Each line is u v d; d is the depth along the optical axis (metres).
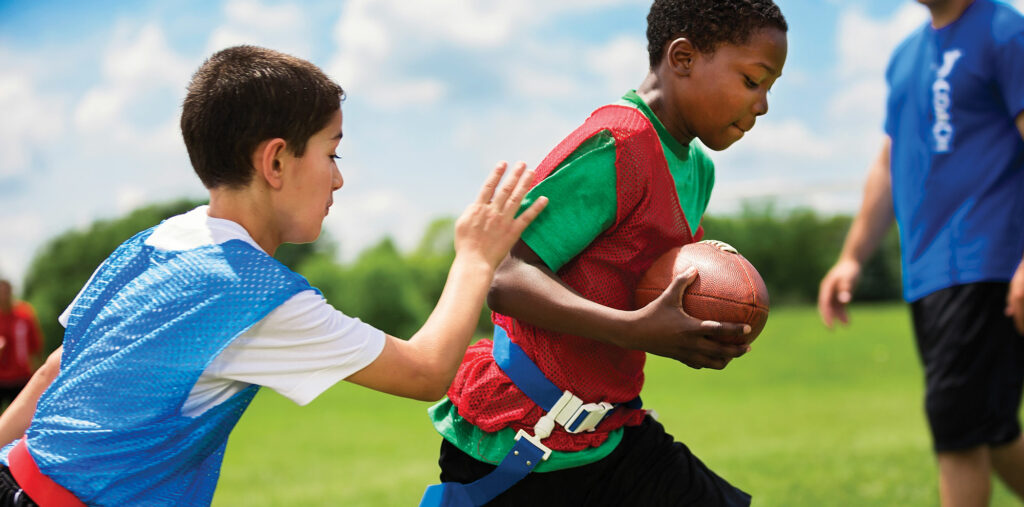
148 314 1.81
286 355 1.83
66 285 23.02
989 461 3.58
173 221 1.98
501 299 2.18
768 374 13.27
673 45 2.27
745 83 2.24
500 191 2.09
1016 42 3.38
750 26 2.21
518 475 2.24
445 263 20.55
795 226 27.06
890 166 3.82
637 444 2.42
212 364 1.81
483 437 2.30
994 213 3.47
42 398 1.86
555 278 2.17
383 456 7.47
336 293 19.86
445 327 1.94
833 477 5.19
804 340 16.61
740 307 2.15
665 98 2.32
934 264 3.57
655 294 2.24
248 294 1.80
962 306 3.49
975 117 3.50
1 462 1.84
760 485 5.00
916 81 3.64
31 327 9.31
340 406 11.20
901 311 22.16
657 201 2.23
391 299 19.73
